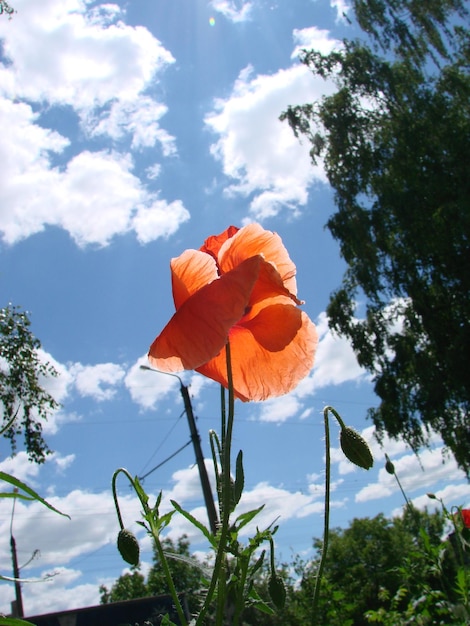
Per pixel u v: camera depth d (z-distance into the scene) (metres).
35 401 12.72
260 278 1.57
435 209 19.27
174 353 1.46
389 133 20.84
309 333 1.76
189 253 1.61
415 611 6.03
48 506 1.20
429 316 19.39
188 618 1.78
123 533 1.76
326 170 22.16
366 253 20.55
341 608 8.63
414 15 22.00
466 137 19.48
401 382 20.30
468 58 21.61
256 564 1.53
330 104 22.31
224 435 1.68
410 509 5.54
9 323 12.53
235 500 1.58
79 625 10.75
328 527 1.45
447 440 19.08
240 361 1.77
